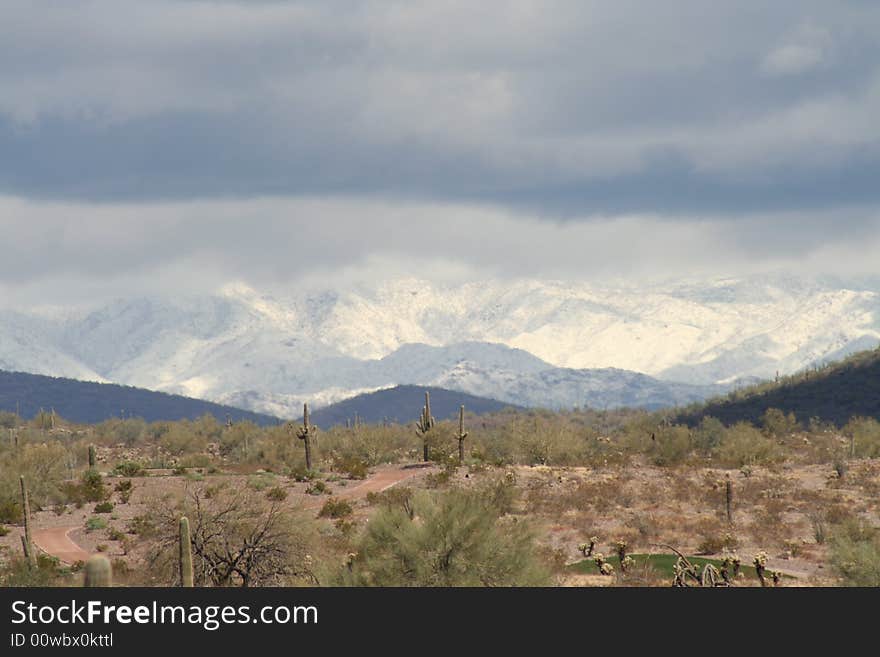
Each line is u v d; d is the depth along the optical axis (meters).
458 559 83.88
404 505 92.25
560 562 118.44
